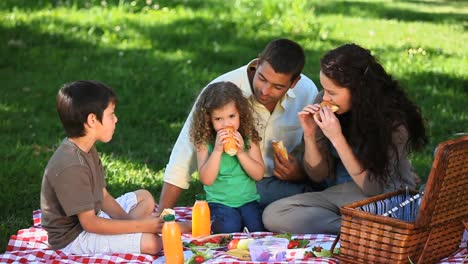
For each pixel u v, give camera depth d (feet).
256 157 24.50
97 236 22.26
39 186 29.30
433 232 21.04
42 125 36.35
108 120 22.03
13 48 46.91
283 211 24.22
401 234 20.17
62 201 21.65
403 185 24.11
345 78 22.77
